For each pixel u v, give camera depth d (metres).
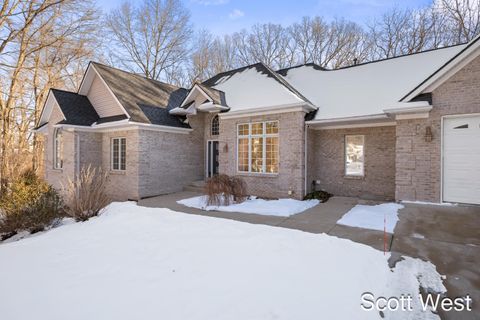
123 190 13.99
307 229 6.94
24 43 17.64
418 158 9.30
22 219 8.68
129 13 32.69
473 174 8.54
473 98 8.37
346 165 12.64
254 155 12.75
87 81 15.91
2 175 16.14
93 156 15.14
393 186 11.38
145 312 3.49
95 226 7.98
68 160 14.92
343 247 5.54
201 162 16.53
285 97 11.95
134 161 13.45
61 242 6.64
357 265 4.70
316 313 3.39
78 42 19.98
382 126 11.66
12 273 4.88
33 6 16.94
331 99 12.41
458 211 8.01
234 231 6.90
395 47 28.22
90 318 3.40
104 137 15.20
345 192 12.49
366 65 13.73
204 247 5.82
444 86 8.84
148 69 34.22
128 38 32.84
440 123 8.90
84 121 14.78
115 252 5.77
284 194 11.73
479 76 8.27
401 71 12.12
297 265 4.77
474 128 8.50
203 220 8.14
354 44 32.12
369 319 3.28
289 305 3.57
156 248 5.89
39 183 11.75
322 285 4.07
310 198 11.41
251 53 36.38
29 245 6.53
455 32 23.56
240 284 4.16
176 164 15.09
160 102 15.98
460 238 5.94
